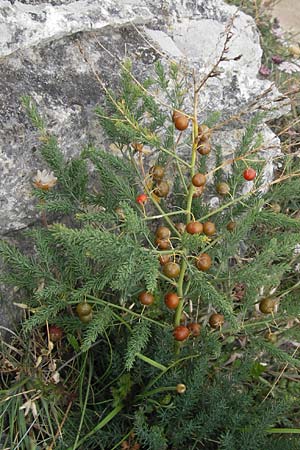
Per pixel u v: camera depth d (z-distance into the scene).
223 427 0.33
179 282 0.31
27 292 0.35
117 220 0.30
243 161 0.31
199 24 0.44
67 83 0.34
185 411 0.32
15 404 0.32
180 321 0.35
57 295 0.32
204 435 0.32
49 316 0.32
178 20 0.43
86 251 0.29
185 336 0.31
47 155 0.31
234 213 0.34
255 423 0.32
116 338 0.35
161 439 0.30
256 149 0.30
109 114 0.34
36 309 0.31
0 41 0.32
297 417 0.36
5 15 0.33
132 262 0.27
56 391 0.33
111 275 0.29
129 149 0.32
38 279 0.32
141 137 0.30
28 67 0.33
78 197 0.33
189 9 0.44
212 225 0.29
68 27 0.34
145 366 0.34
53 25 0.34
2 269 0.33
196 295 0.33
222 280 0.32
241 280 0.31
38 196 0.32
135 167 0.32
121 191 0.32
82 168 0.32
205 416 0.32
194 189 0.30
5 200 0.32
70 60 0.35
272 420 0.31
